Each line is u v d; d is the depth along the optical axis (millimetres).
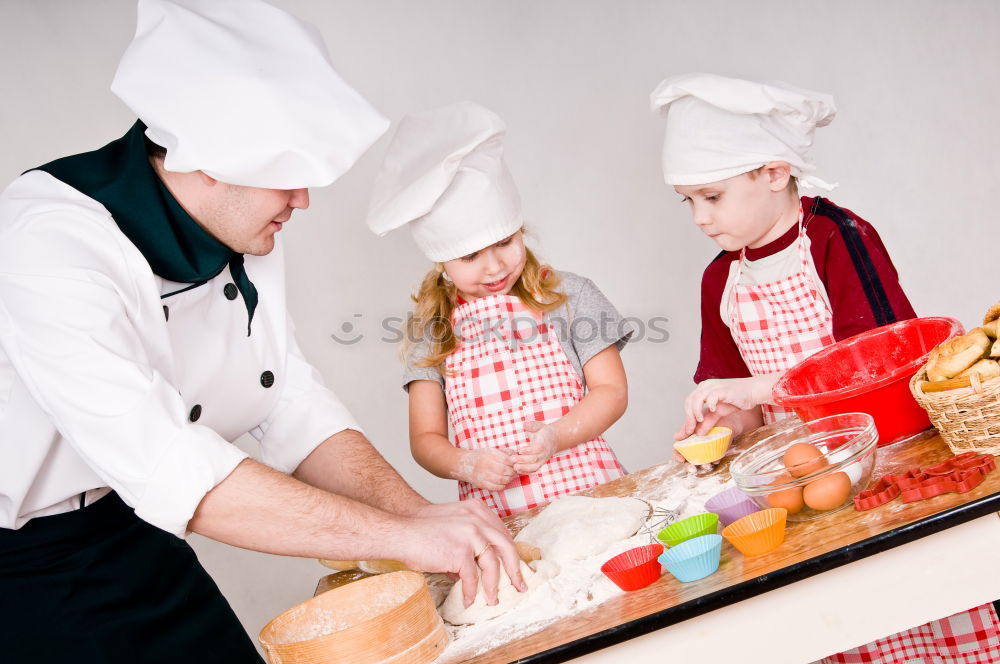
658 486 1506
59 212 1118
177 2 1211
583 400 1972
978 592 948
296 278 2889
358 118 1155
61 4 2676
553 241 3082
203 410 1376
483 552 1131
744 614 971
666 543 1155
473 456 1861
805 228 1768
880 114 3406
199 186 1217
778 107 1691
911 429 1279
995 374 1083
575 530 1299
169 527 1080
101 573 1188
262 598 2779
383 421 2938
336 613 1163
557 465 1945
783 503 1100
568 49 3090
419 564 1124
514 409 2012
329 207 2904
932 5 3486
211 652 1287
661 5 3164
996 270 3502
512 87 3053
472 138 1892
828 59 3348
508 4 3049
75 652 1139
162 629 1226
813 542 1019
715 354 1984
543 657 958
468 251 1921
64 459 1189
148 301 1174
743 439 1611
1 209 1140
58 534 1192
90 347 1057
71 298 1068
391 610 1030
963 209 3480
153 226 1213
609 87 3111
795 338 1798
